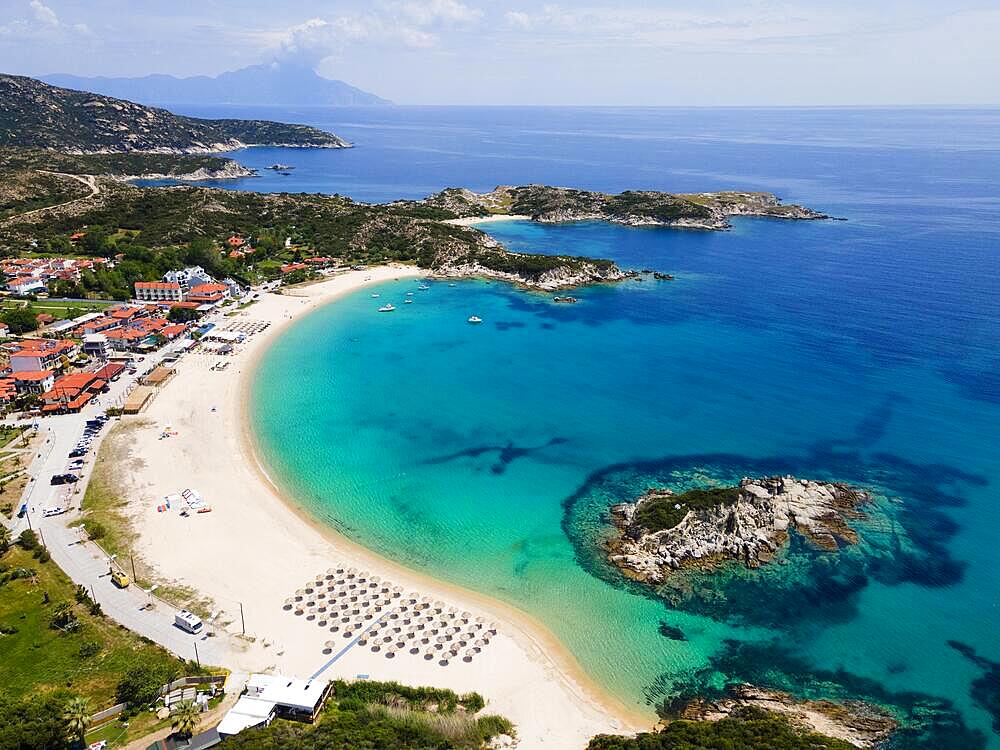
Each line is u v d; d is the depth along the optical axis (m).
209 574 71.50
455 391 125.19
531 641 64.75
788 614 68.81
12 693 53.22
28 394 112.81
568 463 98.81
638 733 53.56
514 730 54.19
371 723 50.94
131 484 88.81
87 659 57.84
